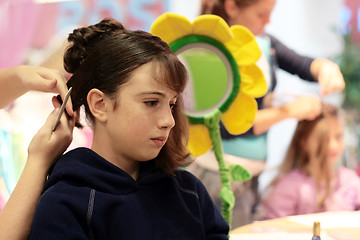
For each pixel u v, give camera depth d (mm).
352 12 2832
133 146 806
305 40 2801
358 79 2785
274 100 2465
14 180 1575
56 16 2408
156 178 858
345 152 2697
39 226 734
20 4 2365
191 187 922
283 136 2699
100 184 792
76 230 740
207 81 1027
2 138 1589
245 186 2195
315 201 2287
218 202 1974
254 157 2184
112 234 780
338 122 2387
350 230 1197
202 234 885
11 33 2365
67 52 898
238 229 1219
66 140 877
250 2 2219
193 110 1024
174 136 906
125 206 799
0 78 1018
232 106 1044
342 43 2816
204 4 2328
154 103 804
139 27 2525
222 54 1029
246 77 1041
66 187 772
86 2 2453
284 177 2338
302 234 1159
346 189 2340
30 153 857
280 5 2746
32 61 2365
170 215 855
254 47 1034
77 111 873
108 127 818
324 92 2289
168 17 983
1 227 789
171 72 799
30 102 2018
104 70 802
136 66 785
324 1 2791
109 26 887
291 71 2367
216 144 1036
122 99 790
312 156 2322
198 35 1014
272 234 1162
